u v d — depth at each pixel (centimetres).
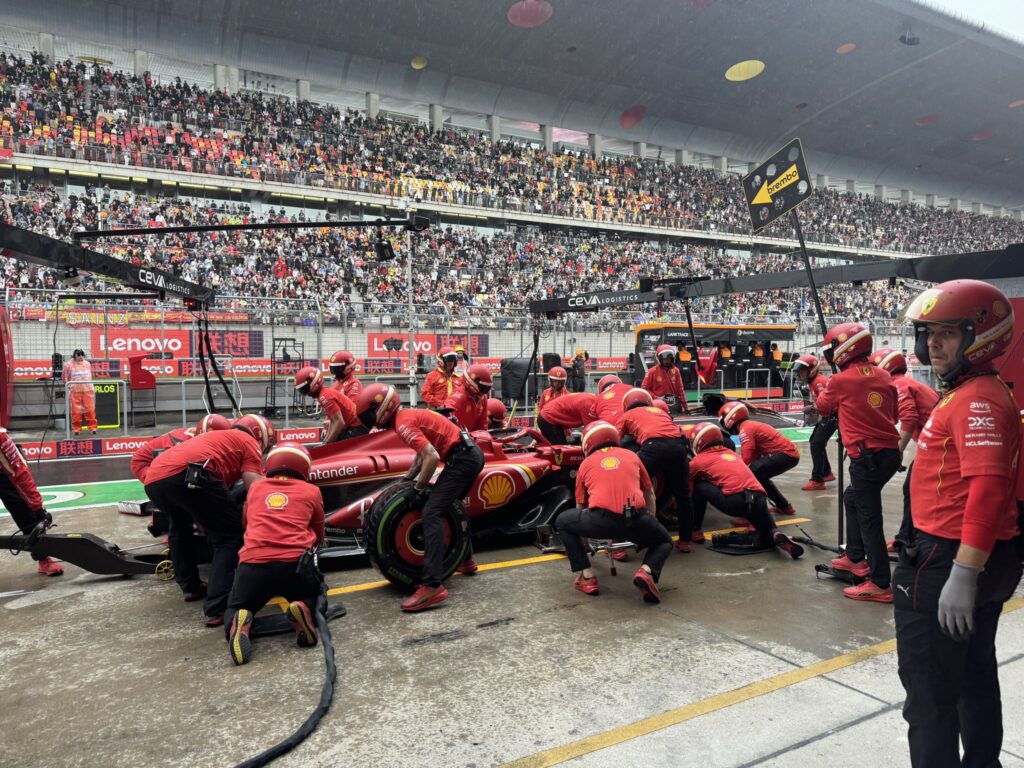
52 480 916
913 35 3394
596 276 3180
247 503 392
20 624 409
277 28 3023
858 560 464
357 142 3189
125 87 2747
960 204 5759
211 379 1559
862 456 429
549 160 3794
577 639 375
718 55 3522
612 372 1944
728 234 3975
